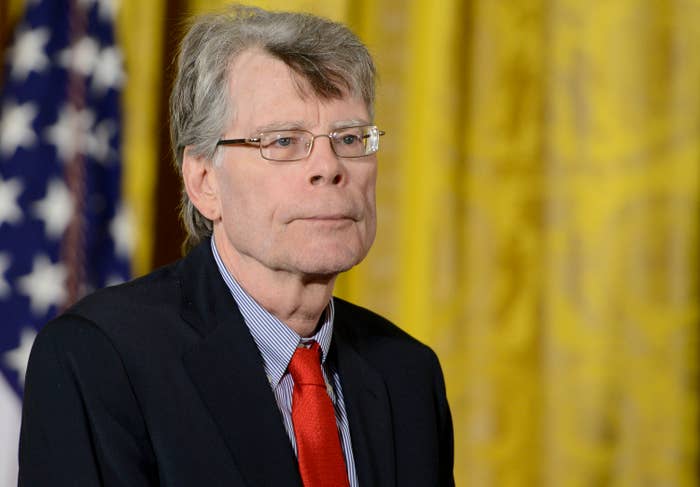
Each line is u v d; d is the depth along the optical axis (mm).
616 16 8047
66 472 3139
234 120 3479
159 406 3266
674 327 8008
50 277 6957
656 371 8039
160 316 3498
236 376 3430
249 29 3508
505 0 8125
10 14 7398
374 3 8094
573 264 8125
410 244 8125
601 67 8078
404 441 3807
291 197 3381
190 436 3260
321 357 3756
